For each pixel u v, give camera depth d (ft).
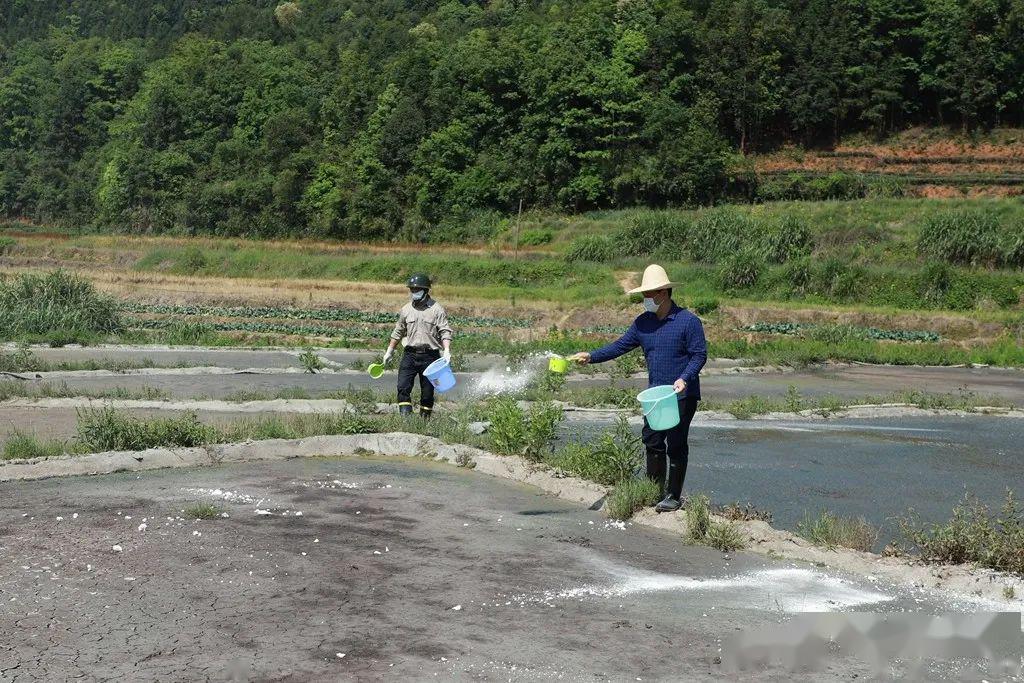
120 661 16.93
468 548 24.35
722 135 234.58
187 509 27.17
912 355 90.12
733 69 238.68
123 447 35.09
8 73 373.20
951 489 34.06
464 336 94.79
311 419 42.29
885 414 52.75
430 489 31.09
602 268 153.58
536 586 21.53
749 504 30.99
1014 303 123.65
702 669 17.16
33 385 55.21
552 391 54.44
